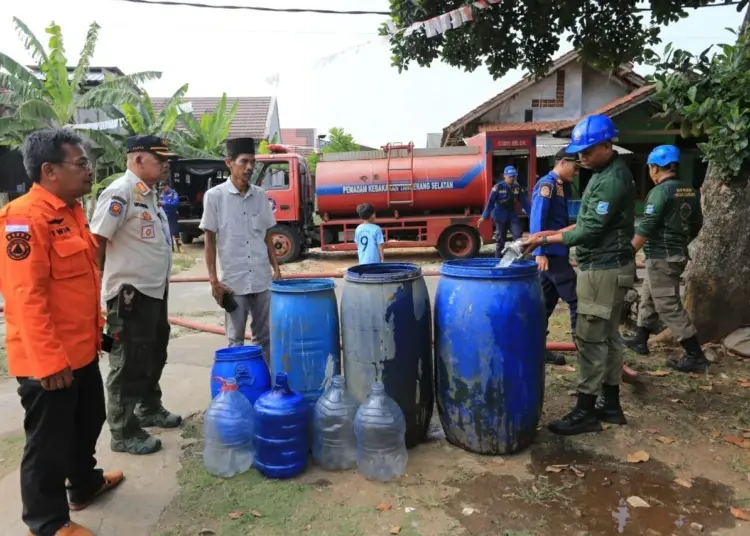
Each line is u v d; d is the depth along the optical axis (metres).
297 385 3.20
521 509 2.69
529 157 11.13
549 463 3.11
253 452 3.08
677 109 4.72
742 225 4.89
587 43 5.90
